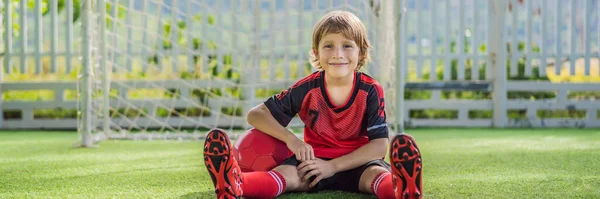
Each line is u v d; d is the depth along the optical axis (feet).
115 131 16.02
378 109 6.36
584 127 18.40
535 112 18.54
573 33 18.43
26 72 17.83
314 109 6.46
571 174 8.00
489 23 18.47
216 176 5.34
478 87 18.39
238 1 18.56
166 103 18.06
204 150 5.33
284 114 6.61
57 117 19.70
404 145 4.99
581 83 18.51
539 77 19.22
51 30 17.58
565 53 18.49
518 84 18.57
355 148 6.53
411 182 5.05
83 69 12.44
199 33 19.35
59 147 12.55
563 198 6.31
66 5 17.52
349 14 6.37
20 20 17.62
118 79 18.13
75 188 7.28
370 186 5.96
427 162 9.55
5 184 7.64
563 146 11.99
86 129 12.51
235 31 17.44
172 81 17.81
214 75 18.54
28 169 9.06
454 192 6.71
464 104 18.47
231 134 14.74
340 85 6.32
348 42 6.14
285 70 17.78
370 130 6.38
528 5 18.33
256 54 17.17
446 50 18.39
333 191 6.54
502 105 18.34
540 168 8.66
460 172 8.34
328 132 6.49
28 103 18.31
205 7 17.60
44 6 18.56
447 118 19.92
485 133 15.84
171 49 17.33
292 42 21.36
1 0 17.71
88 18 12.42
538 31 21.34
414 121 18.52
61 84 18.30
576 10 18.34
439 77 20.34
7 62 17.75
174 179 7.91
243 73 17.42
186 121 18.12
